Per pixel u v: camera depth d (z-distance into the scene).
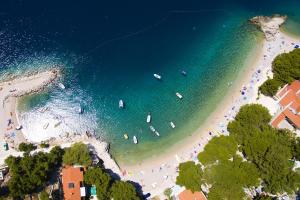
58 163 96.19
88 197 92.19
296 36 122.94
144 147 103.50
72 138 103.06
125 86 114.75
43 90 111.81
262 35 123.62
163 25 128.25
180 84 115.38
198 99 112.19
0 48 120.00
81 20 127.44
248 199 90.00
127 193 89.62
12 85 111.12
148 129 106.62
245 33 125.25
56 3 131.00
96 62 118.88
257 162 94.69
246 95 111.00
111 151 102.75
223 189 90.25
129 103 111.44
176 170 99.44
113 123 107.62
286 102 103.94
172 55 121.38
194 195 91.81
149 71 117.88
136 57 120.56
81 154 94.81
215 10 131.50
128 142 104.31
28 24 126.00
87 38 123.62
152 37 125.31
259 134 97.31
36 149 99.69
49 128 105.00
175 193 94.50
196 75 117.12
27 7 129.88
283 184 91.75
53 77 114.31
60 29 125.12
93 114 108.94
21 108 107.56
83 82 114.81
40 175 91.25
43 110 107.94
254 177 91.81
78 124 106.81
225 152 95.00
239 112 102.81
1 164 95.75
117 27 126.69
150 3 132.88
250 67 117.12
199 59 120.50
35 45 121.19
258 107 101.88
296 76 107.56
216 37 125.44
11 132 103.00
